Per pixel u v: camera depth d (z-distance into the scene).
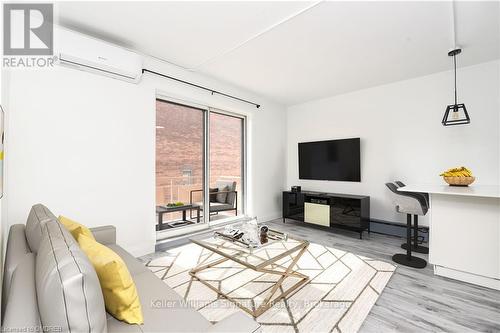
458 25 2.39
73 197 2.48
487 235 2.21
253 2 2.07
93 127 2.62
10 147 2.11
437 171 3.56
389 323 1.74
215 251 2.10
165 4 2.09
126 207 2.89
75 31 2.46
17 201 2.15
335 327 1.69
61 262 0.83
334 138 4.72
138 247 2.99
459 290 2.20
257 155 4.81
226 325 0.91
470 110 3.32
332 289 2.20
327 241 3.65
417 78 3.76
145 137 3.07
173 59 3.20
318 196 4.30
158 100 3.49
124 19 2.31
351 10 2.17
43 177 2.30
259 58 3.16
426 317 1.81
